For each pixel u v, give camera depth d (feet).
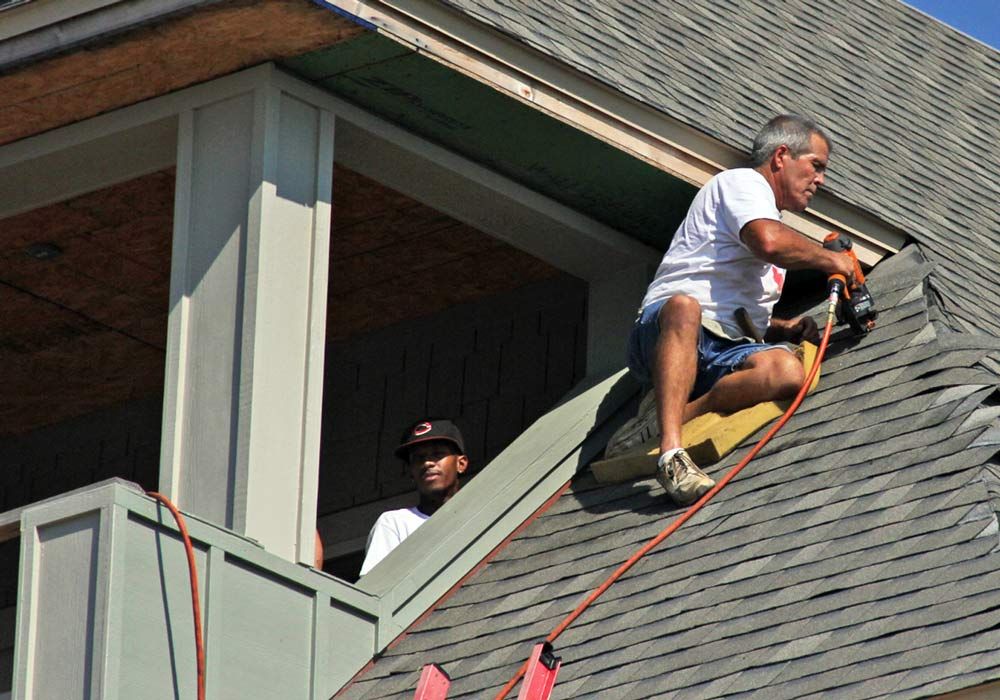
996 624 84.99
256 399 106.73
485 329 151.02
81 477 169.78
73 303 151.12
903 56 157.07
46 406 170.40
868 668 86.28
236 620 100.63
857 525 97.55
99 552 94.99
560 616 103.60
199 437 108.06
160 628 96.53
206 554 99.91
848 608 91.30
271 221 109.60
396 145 117.08
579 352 145.18
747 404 111.04
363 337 157.58
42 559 96.32
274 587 103.24
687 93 123.24
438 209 124.57
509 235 126.62
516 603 107.45
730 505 105.29
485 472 119.96
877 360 111.45
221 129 112.27
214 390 108.27
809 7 154.81
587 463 119.34
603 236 126.11
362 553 152.66
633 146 117.29
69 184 121.29
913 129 144.15
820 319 119.03
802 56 144.46
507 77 112.78
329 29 107.65
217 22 106.93
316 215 111.65
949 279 121.60
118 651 93.76
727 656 92.17
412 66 110.83
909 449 101.50
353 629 107.55
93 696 92.63
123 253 142.20
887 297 117.70
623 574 104.32
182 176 112.47
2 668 158.92
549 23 118.21
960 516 93.86
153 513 97.45
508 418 147.43
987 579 88.43
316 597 105.29
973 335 109.91
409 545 114.73
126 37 108.27
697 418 111.96
